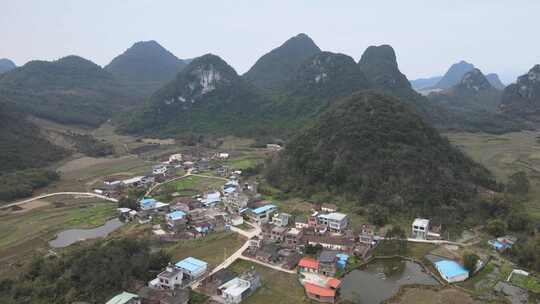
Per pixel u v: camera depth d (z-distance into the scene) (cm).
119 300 5862
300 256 7988
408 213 10106
